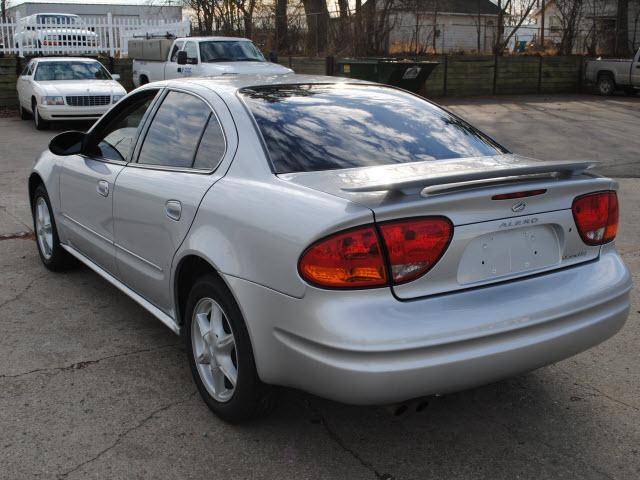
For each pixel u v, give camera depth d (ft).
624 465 9.63
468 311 8.68
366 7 80.07
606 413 11.04
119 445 9.98
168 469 9.43
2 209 25.23
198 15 85.40
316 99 12.00
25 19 70.95
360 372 8.19
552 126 53.31
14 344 13.43
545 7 101.24
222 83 12.39
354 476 9.34
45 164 17.16
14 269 18.29
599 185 10.06
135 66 64.64
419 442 10.18
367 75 59.77
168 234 11.27
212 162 11.02
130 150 13.43
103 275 14.74
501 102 72.79
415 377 8.31
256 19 82.64
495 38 89.71
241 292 9.36
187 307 11.02
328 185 9.30
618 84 81.25
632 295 16.62
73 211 15.62
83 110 48.93
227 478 9.27
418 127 11.87
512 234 9.30
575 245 9.95
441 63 76.79
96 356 12.96
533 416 10.94
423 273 8.59
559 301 9.32
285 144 10.48
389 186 7.95
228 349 10.29
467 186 8.79
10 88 63.87
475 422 10.76
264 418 10.69
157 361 12.77
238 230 9.55
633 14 106.42
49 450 9.82
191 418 10.76
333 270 8.34
